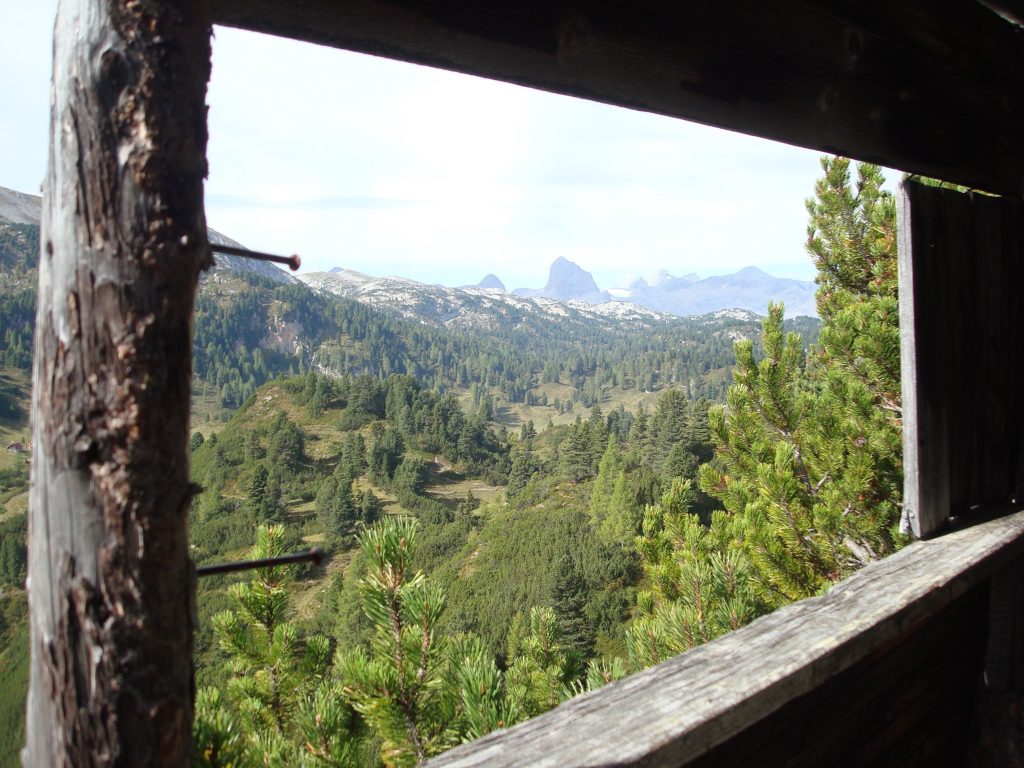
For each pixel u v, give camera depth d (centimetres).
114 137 66
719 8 147
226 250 79
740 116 158
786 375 546
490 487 10162
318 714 250
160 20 68
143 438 65
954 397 235
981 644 246
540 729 108
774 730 150
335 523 7150
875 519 499
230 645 289
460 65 121
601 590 4044
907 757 204
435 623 234
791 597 475
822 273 714
